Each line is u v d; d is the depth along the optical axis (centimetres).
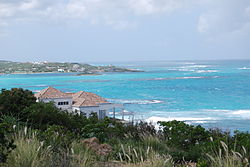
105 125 1352
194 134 1112
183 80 19212
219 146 808
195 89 13438
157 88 14312
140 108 7625
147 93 12075
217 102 8731
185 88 14050
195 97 10262
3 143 622
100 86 16275
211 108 7444
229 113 6538
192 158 924
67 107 4212
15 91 1700
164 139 1137
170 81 18712
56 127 925
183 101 9150
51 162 629
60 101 4184
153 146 1008
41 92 4281
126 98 10250
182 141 1107
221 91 12306
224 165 680
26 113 1516
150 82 18338
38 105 1538
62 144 776
